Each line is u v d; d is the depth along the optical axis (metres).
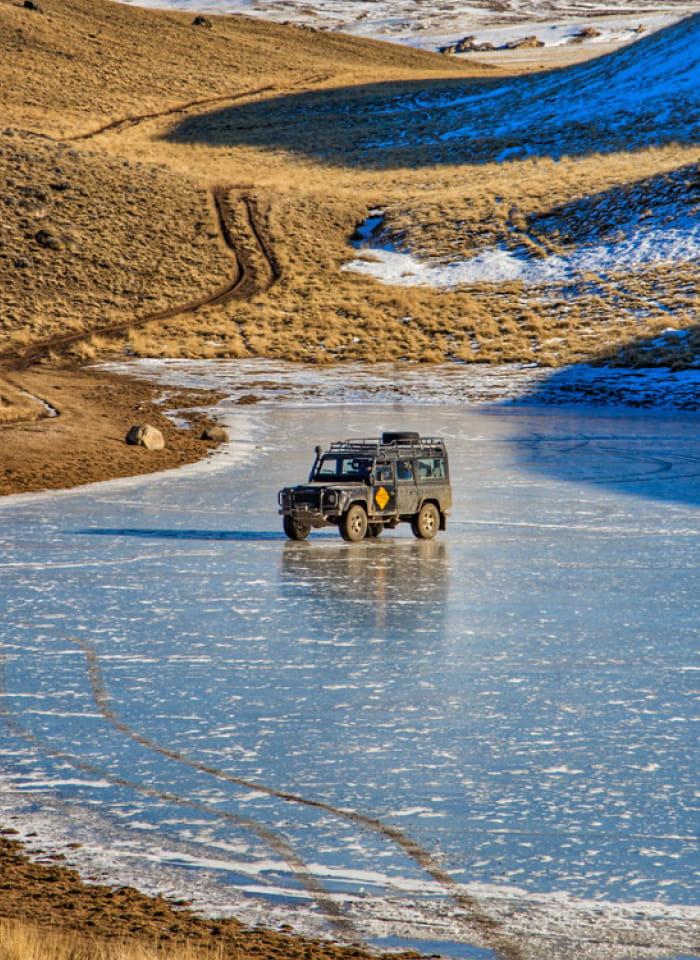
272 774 24.19
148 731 26.95
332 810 22.27
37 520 62.00
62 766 24.67
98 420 105.75
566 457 91.25
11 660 33.19
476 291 179.50
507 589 43.81
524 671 32.16
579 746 25.91
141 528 59.31
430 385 139.38
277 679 31.28
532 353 152.75
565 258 189.00
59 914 16.92
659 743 26.09
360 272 189.75
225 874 19.42
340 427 109.62
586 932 17.36
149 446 93.50
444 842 20.80
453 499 70.69
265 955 15.78
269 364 149.38
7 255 176.75
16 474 79.25
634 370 144.12
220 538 56.38
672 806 22.45
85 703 29.12
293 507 55.28
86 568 47.81
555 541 55.72
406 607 40.56
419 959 16.28
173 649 34.50
